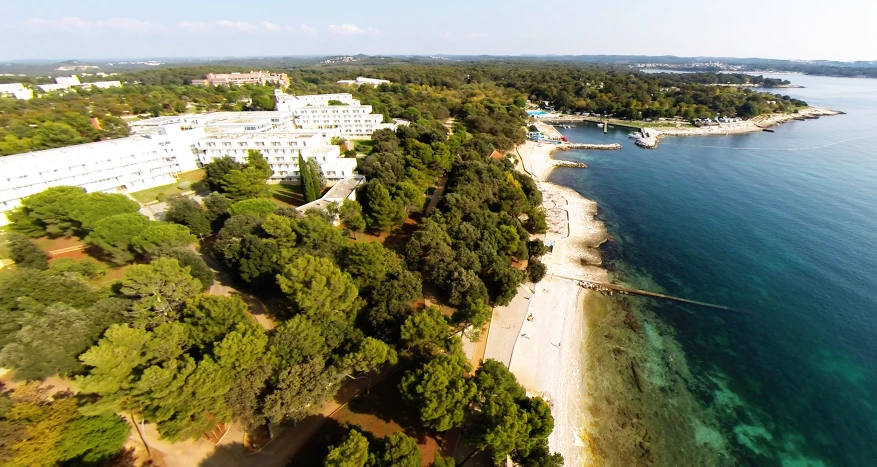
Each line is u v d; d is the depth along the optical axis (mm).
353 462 34625
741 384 61781
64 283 47594
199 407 37781
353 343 50094
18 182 78875
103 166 92688
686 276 88375
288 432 44594
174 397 36375
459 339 53938
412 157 120250
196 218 76000
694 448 52156
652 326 73625
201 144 111875
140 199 94625
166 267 48031
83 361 33281
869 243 97500
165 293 46812
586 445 51438
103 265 65562
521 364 62062
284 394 39500
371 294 60688
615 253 97938
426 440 46188
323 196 95438
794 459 51031
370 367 47156
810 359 66062
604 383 61125
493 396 45406
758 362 65812
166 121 144875
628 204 128000
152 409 36719
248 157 102688
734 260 93812
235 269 66500
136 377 36438
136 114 185875
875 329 71312
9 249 58219
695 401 58906
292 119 168500
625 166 170375
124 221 64375
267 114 159250
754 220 112875
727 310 77500
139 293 45469
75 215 67562
